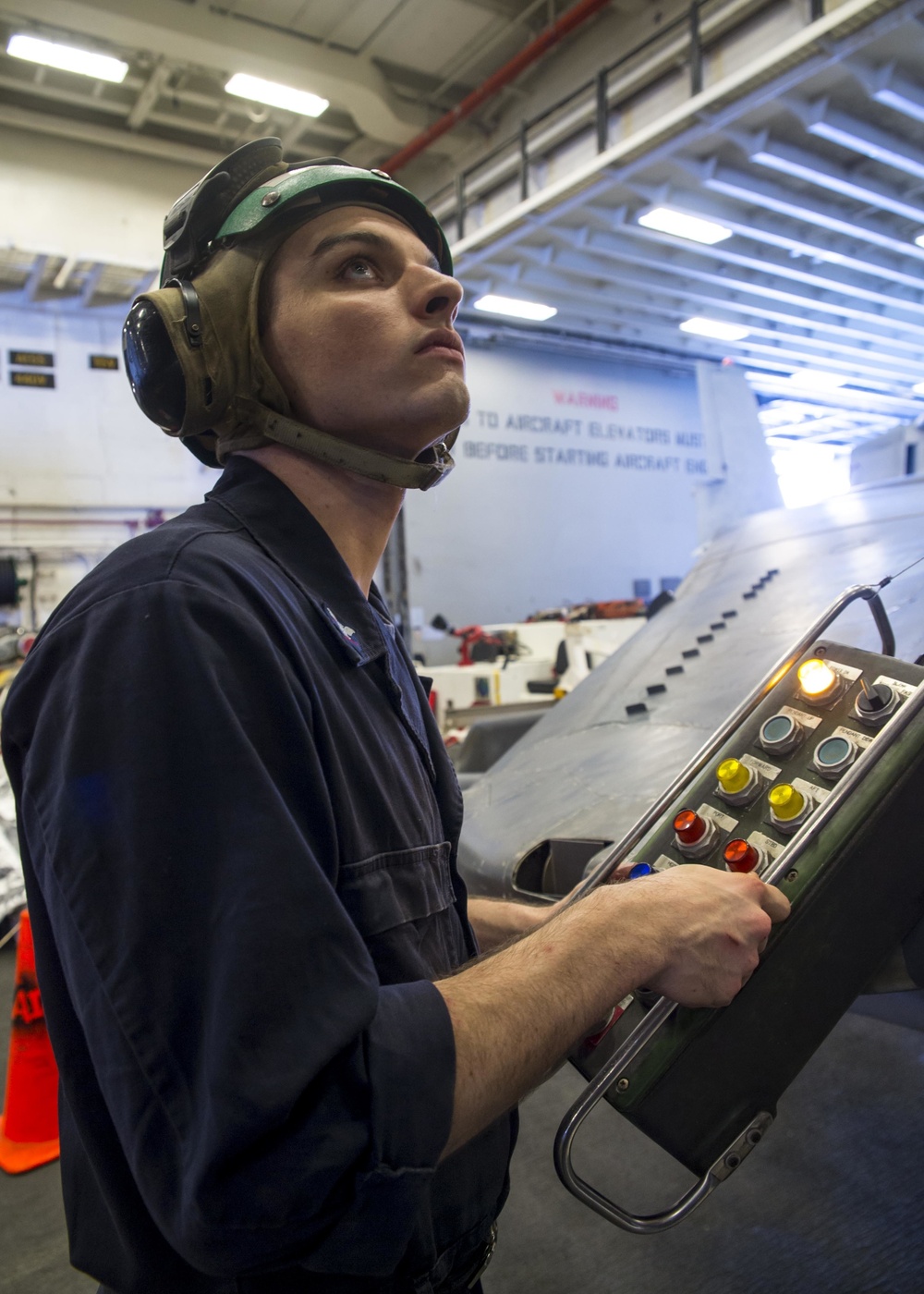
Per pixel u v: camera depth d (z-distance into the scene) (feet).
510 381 25.26
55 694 1.68
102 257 17.17
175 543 1.85
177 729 1.58
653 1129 2.07
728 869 2.31
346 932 1.57
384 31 15.83
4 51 14.94
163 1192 1.46
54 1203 5.58
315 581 2.16
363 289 2.21
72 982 1.57
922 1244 4.58
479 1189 2.24
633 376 27.78
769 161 14.37
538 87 16.37
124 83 16.16
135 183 17.58
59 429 19.26
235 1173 1.42
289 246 2.23
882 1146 5.45
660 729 5.89
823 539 8.39
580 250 17.53
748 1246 4.71
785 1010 2.12
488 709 14.84
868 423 34.19
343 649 2.10
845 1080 6.24
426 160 18.98
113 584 1.74
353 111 17.03
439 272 2.51
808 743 2.47
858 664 2.55
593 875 2.54
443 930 2.21
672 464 28.48
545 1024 1.73
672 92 12.65
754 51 11.46
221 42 14.89
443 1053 1.61
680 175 15.24
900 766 2.22
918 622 4.83
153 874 1.51
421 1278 2.00
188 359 2.15
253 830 1.54
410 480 2.27
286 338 2.20
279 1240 1.46
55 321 19.20
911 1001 3.79
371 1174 1.51
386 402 2.19
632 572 27.30
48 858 1.59
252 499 2.19
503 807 5.85
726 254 17.97
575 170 13.87
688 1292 4.43
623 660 8.01
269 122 17.78
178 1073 1.48
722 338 23.56
